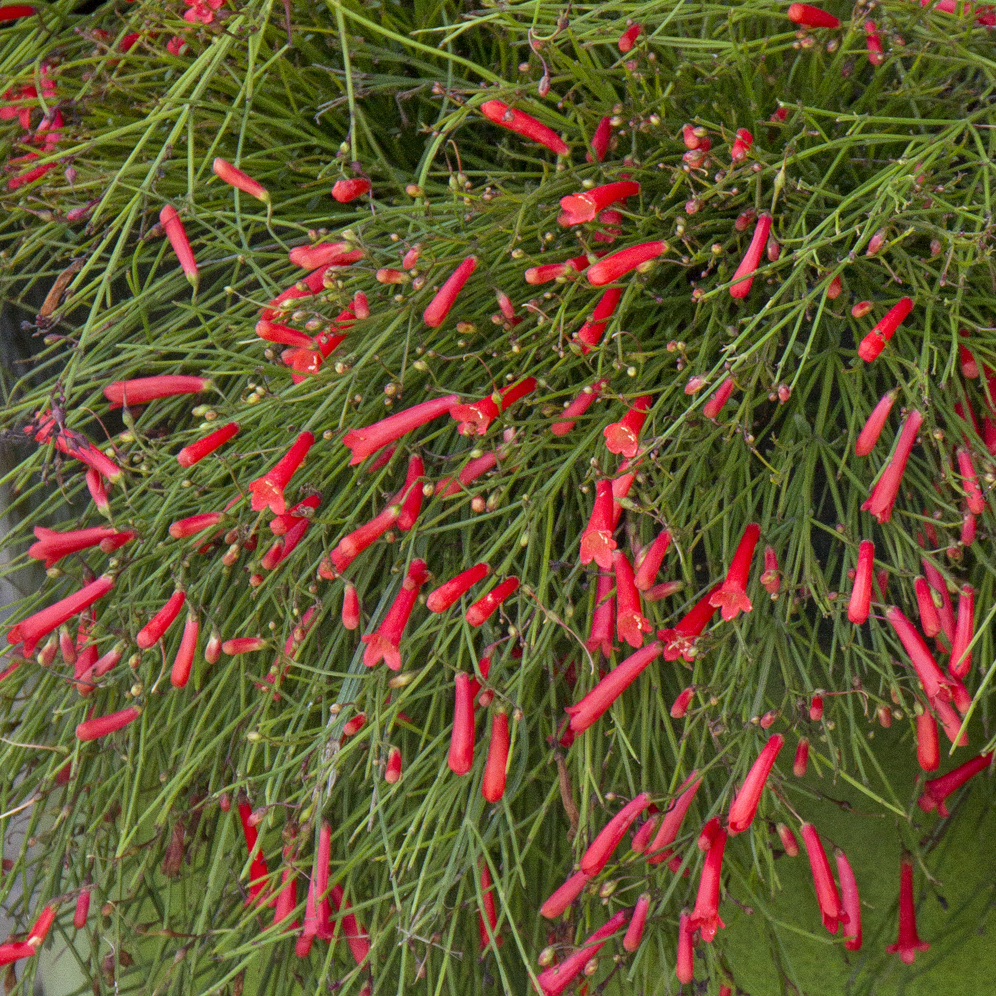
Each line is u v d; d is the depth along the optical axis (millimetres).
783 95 592
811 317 602
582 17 561
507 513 596
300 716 602
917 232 576
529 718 599
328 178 601
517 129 563
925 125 593
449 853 593
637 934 568
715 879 560
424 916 565
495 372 597
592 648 566
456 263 568
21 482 598
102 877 594
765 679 572
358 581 599
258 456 596
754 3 567
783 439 590
